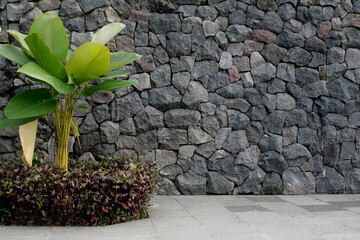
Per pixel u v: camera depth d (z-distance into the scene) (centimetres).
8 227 318
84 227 325
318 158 508
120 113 486
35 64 318
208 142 496
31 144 337
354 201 453
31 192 320
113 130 484
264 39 512
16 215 329
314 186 504
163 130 491
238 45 510
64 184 318
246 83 506
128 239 288
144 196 368
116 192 333
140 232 308
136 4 500
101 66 333
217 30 508
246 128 503
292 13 520
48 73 325
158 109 493
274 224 336
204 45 504
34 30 348
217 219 356
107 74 372
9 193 316
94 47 315
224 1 512
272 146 502
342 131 514
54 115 367
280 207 414
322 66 518
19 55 348
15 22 482
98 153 480
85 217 336
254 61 510
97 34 384
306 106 512
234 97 504
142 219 357
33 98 335
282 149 505
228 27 511
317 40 519
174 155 491
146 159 486
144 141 488
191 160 492
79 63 329
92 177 330
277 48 513
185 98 495
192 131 494
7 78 479
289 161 504
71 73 339
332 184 506
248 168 497
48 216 332
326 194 502
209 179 491
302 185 501
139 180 347
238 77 506
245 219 356
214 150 496
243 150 499
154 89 494
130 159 432
